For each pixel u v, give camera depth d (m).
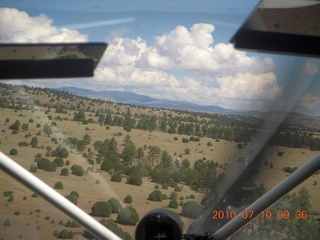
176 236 1.15
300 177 1.21
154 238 1.15
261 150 1.61
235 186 1.58
